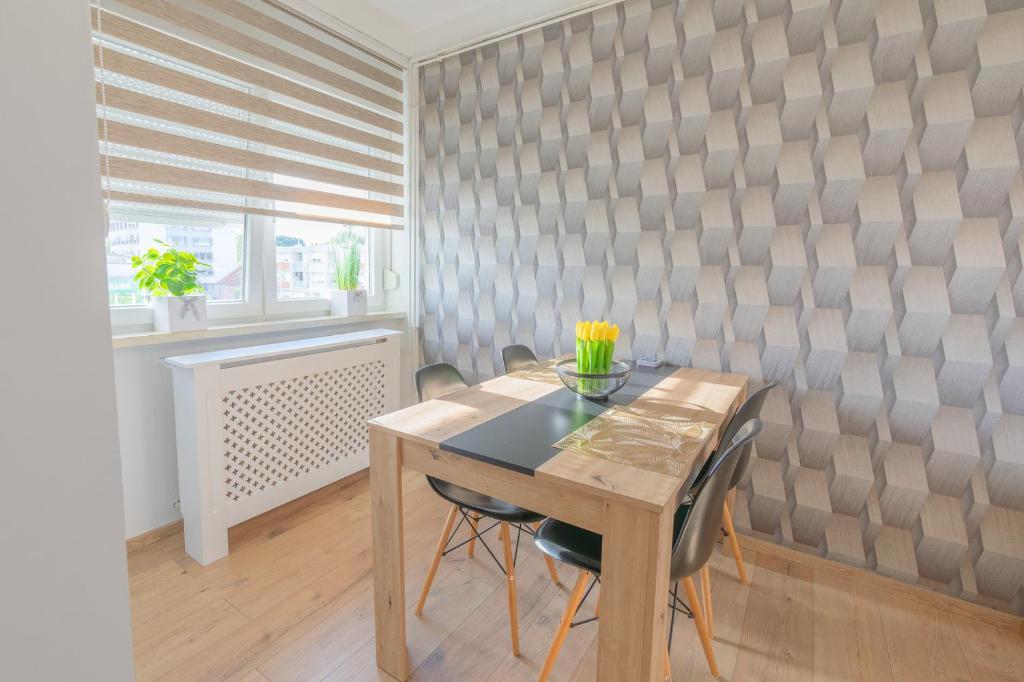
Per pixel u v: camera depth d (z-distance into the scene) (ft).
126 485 6.67
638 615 3.44
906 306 6.01
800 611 5.94
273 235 8.52
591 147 7.96
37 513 1.59
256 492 7.13
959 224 5.68
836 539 6.64
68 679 1.71
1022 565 5.65
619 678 3.56
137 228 6.87
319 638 5.32
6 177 1.46
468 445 4.22
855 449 6.45
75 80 1.59
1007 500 5.68
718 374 6.91
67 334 1.62
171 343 6.97
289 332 8.57
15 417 1.52
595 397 5.59
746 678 4.95
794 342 6.70
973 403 5.77
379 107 9.70
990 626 5.72
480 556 6.91
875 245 6.12
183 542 7.00
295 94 8.18
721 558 7.02
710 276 7.20
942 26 5.60
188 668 4.90
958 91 5.58
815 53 6.25
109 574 1.78
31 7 1.48
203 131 7.12
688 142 7.16
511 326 9.21
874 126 6.00
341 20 8.55
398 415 5.03
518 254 8.96
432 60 9.64
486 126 9.11
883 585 6.31
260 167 7.81
